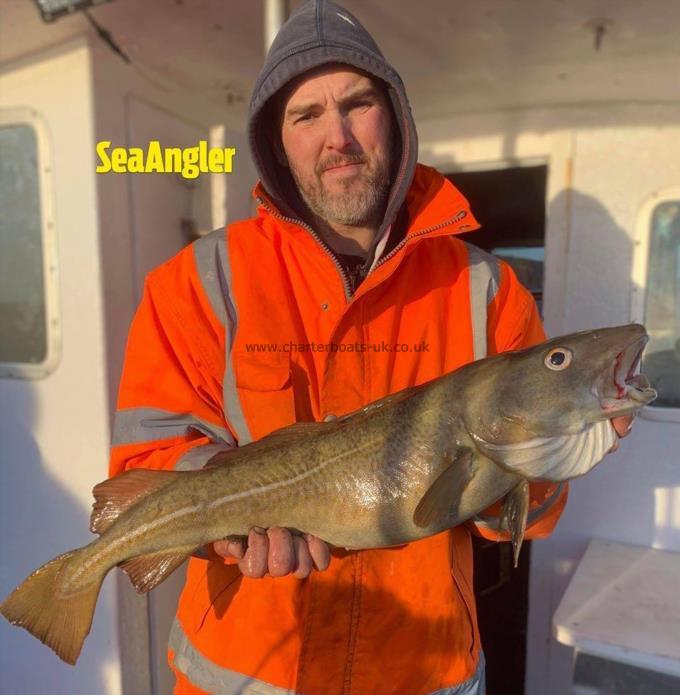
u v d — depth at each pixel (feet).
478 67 9.00
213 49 9.07
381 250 6.28
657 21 7.33
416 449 5.29
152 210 10.39
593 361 5.16
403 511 5.26
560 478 5.22
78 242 9.50
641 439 9.77
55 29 8.60
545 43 8.11
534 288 14.92
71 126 9.35
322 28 5.81
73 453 9.77
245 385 5.79
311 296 6.06
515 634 12.49
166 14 8.08
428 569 5.67
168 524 5.47
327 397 5.85
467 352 6.03
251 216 10.55
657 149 9.80
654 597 8.18
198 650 5.95
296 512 5.36
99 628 9.48
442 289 6.20
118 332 9.77
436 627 5.66
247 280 6.08
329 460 5.38
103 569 5.57
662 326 9.82
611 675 7.36
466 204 5.73
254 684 5.66
